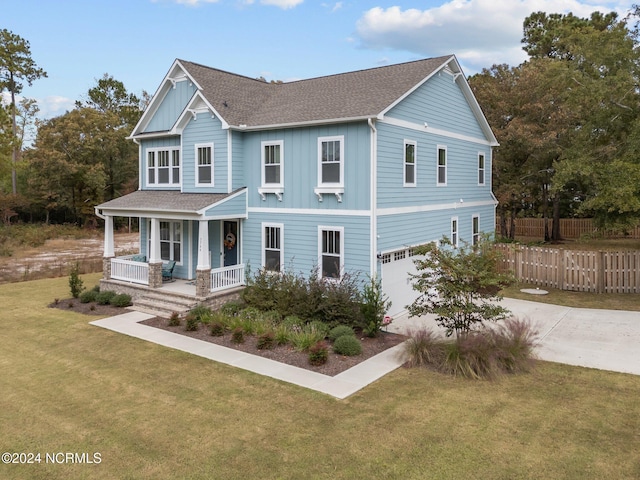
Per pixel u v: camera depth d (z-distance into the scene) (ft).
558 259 64.03
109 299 56.95
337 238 49.88
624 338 41.98
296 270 53.11
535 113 89.56
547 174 92.94
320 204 50.65
